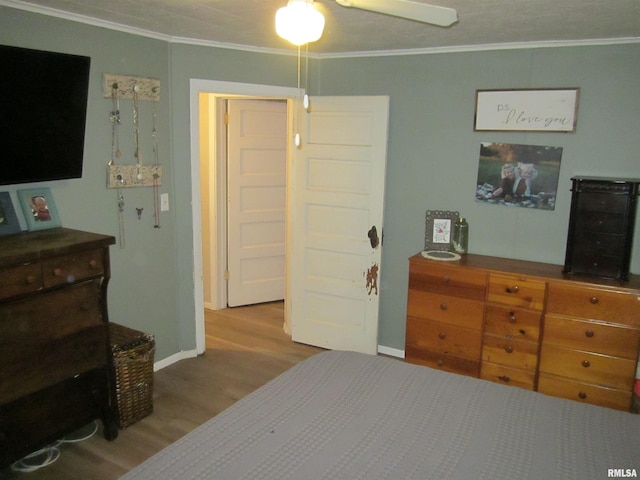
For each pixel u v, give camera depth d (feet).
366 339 12.62
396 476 4.97
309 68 12.58
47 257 7.27
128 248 10.63
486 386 6.87
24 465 8.23
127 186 10.35
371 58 12.01
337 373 7.09
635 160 9.97
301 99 12.37
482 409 6.27
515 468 5.13
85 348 8.11
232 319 15.07
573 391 9.93
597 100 10.10
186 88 11.14
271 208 16.03
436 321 11.07
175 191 11.50
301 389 6.63
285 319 14.20
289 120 13.10
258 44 11.37
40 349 7.44
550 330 9.92
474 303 10.57
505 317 10.30
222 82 11.46
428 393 6.63
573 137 10.41
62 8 8.45
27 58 7.64
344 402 6.33
